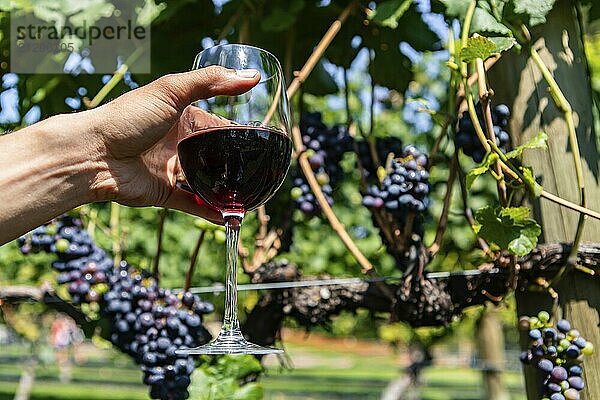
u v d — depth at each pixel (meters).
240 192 0.62
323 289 0.85
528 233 0.70
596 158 0.77
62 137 0.62
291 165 0.94
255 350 0.59
